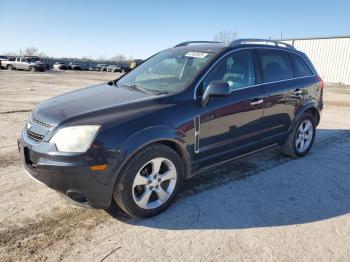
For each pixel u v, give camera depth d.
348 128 8.23
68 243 3.02
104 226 3.33
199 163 3.91
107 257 2.84
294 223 3.50
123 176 3.23
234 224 3.43
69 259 2.80
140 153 3.30
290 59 5.30
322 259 2.91
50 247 2.95
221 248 3.02
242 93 4.29
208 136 3.91
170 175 3.60
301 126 5.52
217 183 4.45
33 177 3.29
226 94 3.65
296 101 5.21
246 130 4.41
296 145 5.50
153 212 3.50
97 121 3.17
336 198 4.13
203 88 3.90
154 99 3.60
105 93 3.99
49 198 3.86
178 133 3.55
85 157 3.03
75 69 56.72
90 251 2.91
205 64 4.03
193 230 3.30
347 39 33.69
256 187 4.37
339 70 34.72
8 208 3.60
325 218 3.63
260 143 4.72
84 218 3.46
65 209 3.62
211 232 3.27
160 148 3.44
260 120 4.59
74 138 3.06
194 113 3.71
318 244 3.13
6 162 5.00
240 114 4.24
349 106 12.95
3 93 13.84
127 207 3.33
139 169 3.31
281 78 5.02
